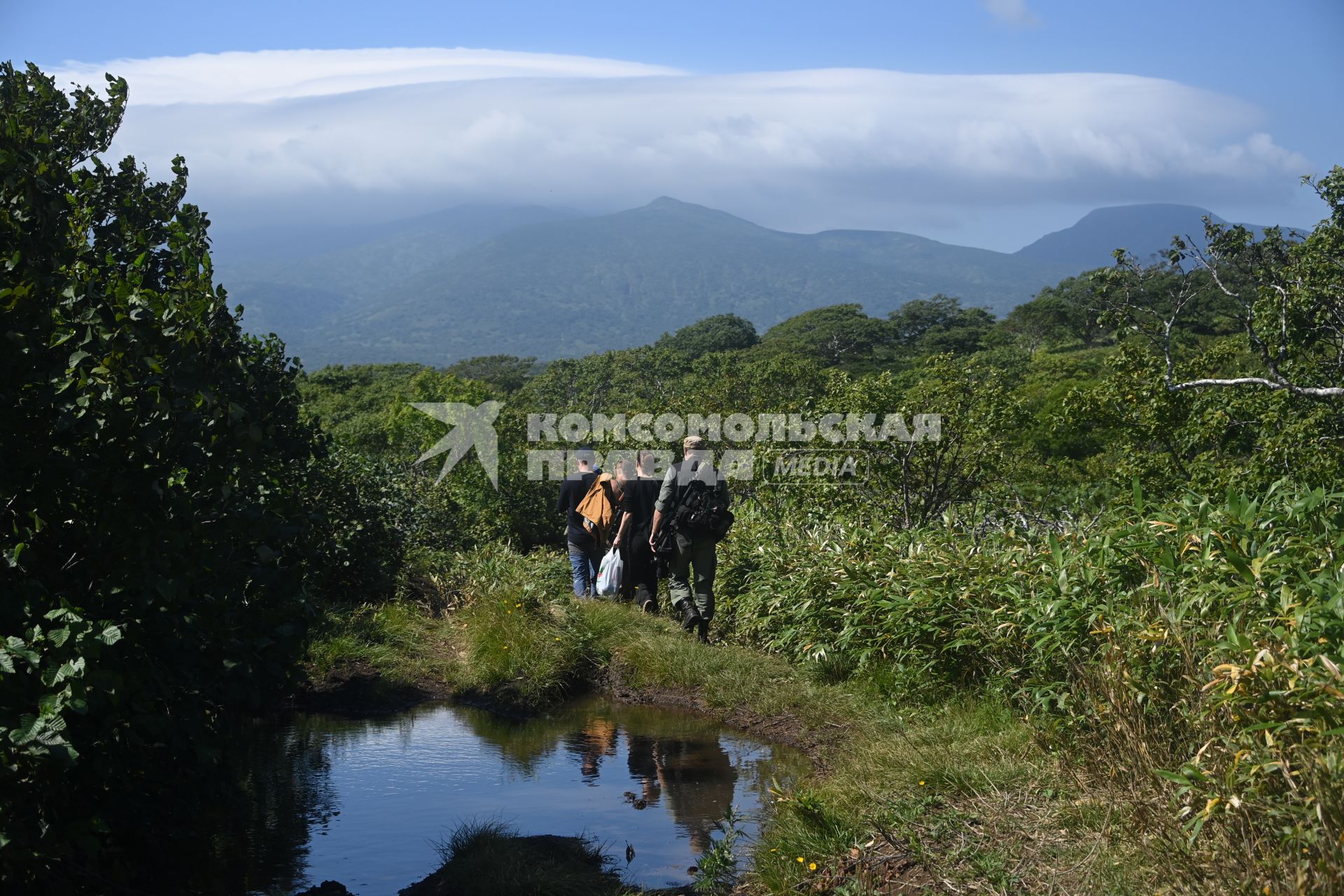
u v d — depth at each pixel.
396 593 9.44
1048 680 5.18
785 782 5.37
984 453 9.95
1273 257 10.08
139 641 3.78
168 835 4.23
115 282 3.95
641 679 7.55
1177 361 11.75
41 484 3.60
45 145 4.55
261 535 4.21
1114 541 5.24
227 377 4.61
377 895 3.99
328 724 6.68
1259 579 3.95
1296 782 3.19
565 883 3.98
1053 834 3.88
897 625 6.46
